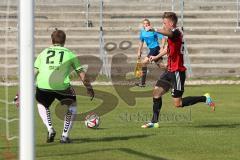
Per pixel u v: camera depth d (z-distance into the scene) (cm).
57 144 2503
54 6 6756
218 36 6241
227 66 5806
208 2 6888
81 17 6669
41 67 2488
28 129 1517
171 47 2878
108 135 2747
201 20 6544
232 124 3109
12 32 5759
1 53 5662
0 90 4669
